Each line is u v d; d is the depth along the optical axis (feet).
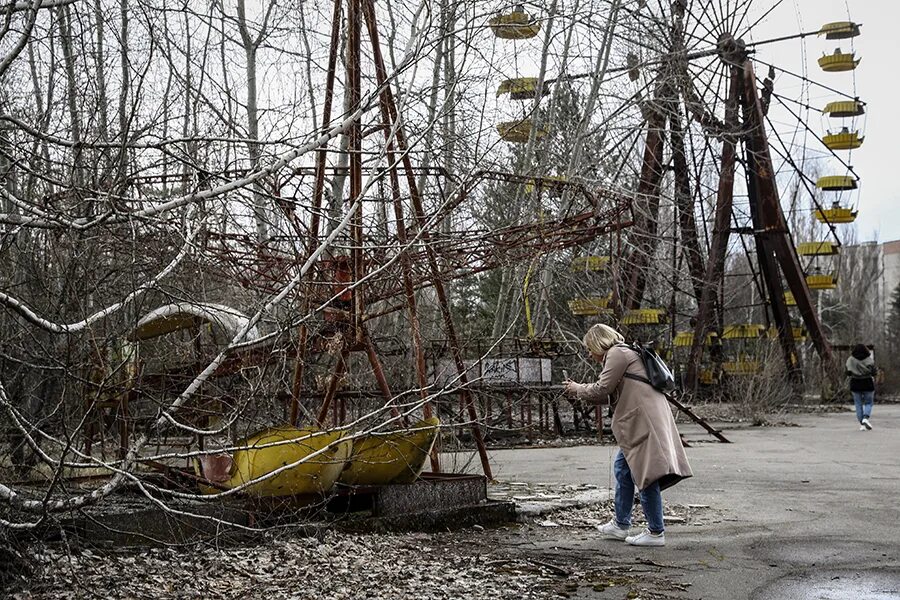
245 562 23.72
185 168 26.20
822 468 50.62
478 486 31.89
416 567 24.39
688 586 23.11
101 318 22.43
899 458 56.34
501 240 40.22
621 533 29.30
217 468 27.25
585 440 69.72
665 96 95.66
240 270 32.14
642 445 28.45
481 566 24.85
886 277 403.54
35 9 18.34
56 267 22.81
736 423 91.66
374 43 35.06
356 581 22.56
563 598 21.79
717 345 117.60
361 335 33.53
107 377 20.20
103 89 27.27
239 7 37.29
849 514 34.50
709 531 30.94
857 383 82.84
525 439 69.46
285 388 31.48
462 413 40.63
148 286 21.70
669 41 90.63
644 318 102.47
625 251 97.25
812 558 26.53
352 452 28.55
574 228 41.57
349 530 28.55
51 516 19.99
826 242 138.31
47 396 23.07
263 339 23.48
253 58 36.29
